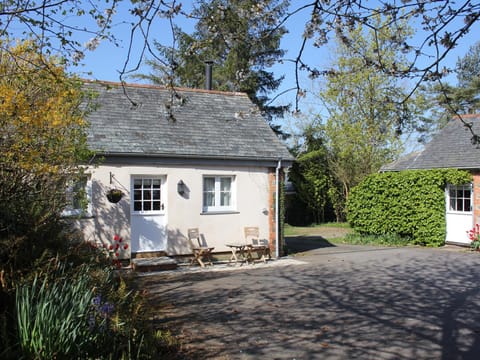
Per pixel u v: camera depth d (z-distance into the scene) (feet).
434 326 23.66
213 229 44.68
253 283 34.81
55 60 25.72
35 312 14.42
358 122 81.61
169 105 17.88
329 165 89.04
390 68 15.37
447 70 14.75
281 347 20.36
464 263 44.39
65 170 28.73
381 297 30.17
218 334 22.15
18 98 22.43
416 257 48.44
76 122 29.37
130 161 40.50
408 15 14.10
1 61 23.21
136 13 14.05
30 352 13.62
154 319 24.59
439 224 57.52
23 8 16.20
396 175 61.00
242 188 46.26
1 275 15.43
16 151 21.65
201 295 30.66
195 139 44.91
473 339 21.59
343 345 20.70
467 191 58.39
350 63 72.28
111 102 45.29
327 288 32.99
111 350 15.23
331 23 14.83
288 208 94.27
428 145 67.97
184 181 43.24
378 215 62.69
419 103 73.41
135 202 41.78
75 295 15.78
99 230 38.93
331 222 93.50
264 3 14.69
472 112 86.89
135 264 39.14
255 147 47.16
